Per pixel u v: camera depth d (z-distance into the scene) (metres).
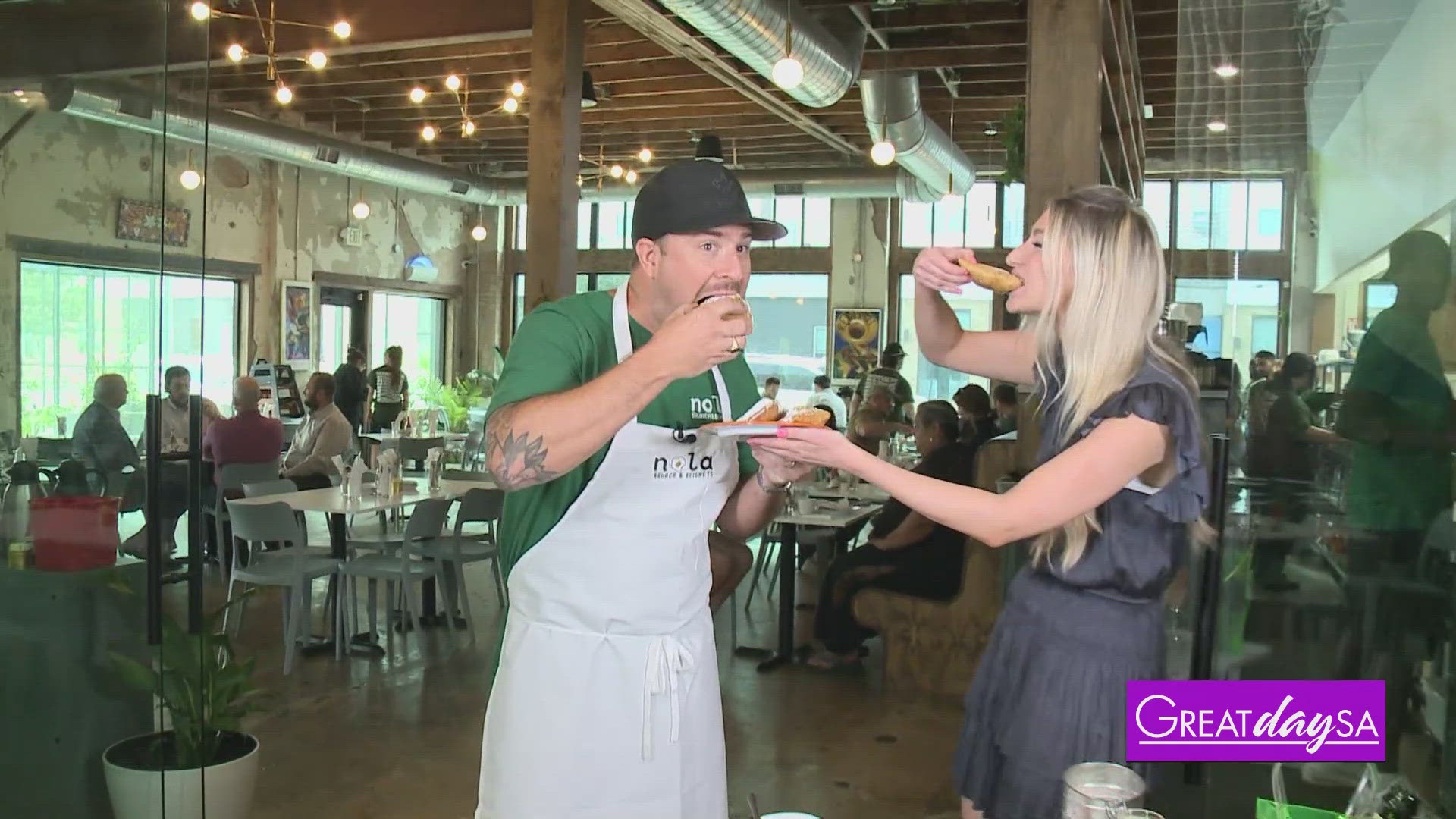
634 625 1.62
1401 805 1.64
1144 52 7.69
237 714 3.06
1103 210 1.57
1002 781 1.71
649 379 1.34
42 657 2.78
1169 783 1.67
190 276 2.53
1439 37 2.68
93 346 2.64
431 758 3.90
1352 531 2.47
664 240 1.53
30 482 2.70
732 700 4.75
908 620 4.87
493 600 6.44
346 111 10.38
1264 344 2.81
